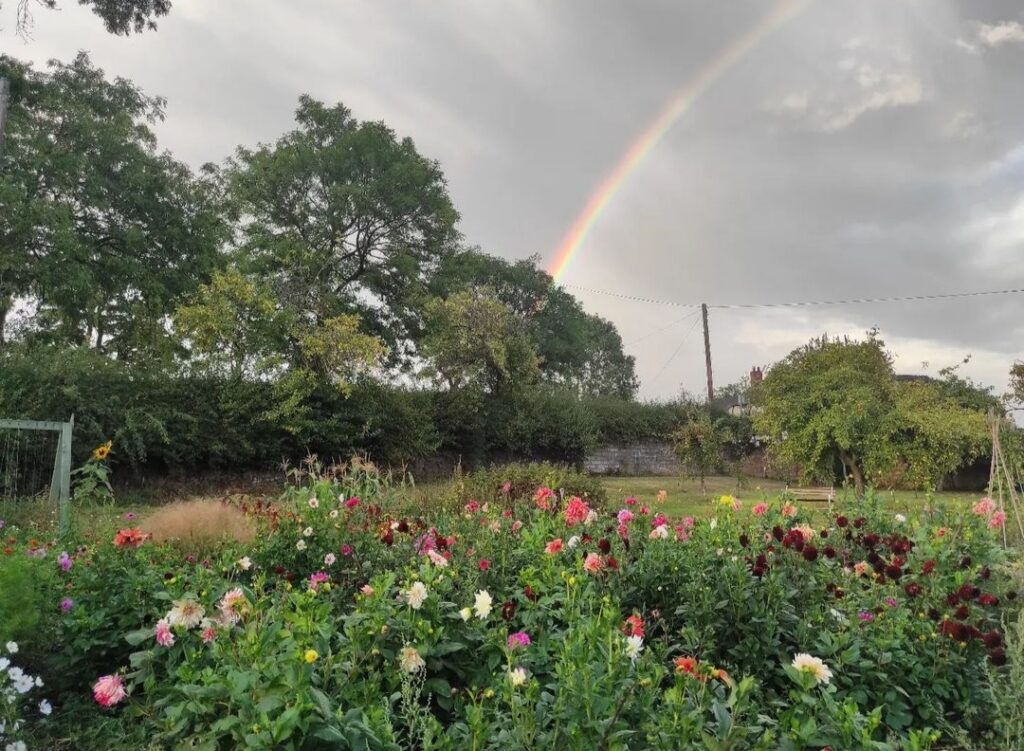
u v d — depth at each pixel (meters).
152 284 18.84
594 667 2.10
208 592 3.01
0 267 15.55
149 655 2.66
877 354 19.94
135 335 20.72
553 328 45.50
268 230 25.11
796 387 19.92
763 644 3.19
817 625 3.28
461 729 2.11
